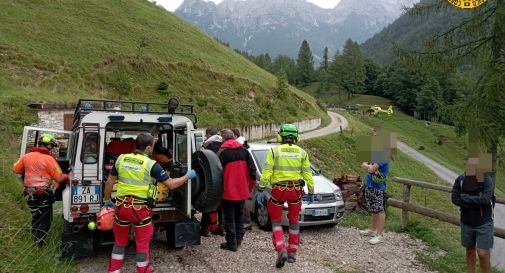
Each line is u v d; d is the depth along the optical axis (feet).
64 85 112.37
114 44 153.58
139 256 15.52
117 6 198.80
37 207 19.56
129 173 15.47
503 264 42.04
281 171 18.78
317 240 24.20
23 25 137.08
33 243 18.25
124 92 126.21
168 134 22.29
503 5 32.22
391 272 19.04
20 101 72.74
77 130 18.37
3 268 15.17
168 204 19.21
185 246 20.36
